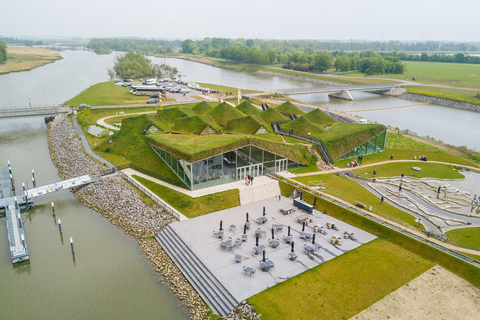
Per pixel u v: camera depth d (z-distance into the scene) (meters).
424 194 75.00
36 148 114.44
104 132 117.44
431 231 59.41
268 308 42.53
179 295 48.31
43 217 70.50
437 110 188.12
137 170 83.50
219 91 198.00
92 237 63.22
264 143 79.12
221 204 68.94
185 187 73.44
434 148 111.38
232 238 57.56
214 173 74.62
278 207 69.44
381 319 41.56
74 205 75.62
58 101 181.75
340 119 149.12
